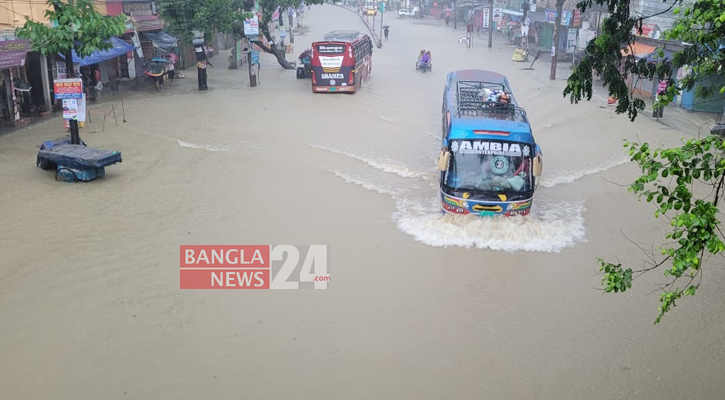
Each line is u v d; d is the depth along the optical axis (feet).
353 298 36.70
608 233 46.65
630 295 37.83
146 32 109.09
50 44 56.39
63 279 37.24
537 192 55.11
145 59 110.73
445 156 45.91
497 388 29.12
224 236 43.96
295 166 59.72
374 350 31.81
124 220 45.83
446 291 37.81
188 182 54.49
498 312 35.65
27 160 58.70
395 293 37.37
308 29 231.30
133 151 63.21
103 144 65.26
